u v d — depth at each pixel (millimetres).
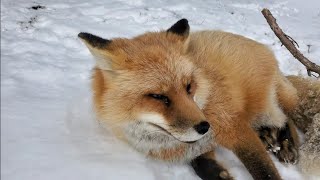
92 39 482
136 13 1149
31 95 648
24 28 977
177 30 533
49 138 533
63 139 537
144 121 481
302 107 661
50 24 1012
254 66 601
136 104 471
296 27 1147
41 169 463
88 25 1032
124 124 492
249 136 543
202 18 1159
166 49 497
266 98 606
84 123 593
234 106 540
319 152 547
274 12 1302
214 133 537
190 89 483
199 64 533
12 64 758
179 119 448
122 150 533
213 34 627
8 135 521
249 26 1124
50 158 487
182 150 541
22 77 710
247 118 585
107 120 501
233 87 551
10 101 611
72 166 479
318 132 580
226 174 530
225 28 1082
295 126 668
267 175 520
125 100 478
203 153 562
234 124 539
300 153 567
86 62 817
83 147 527
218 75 542
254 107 593
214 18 1175
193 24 1091
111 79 490
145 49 492
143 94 467
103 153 520
